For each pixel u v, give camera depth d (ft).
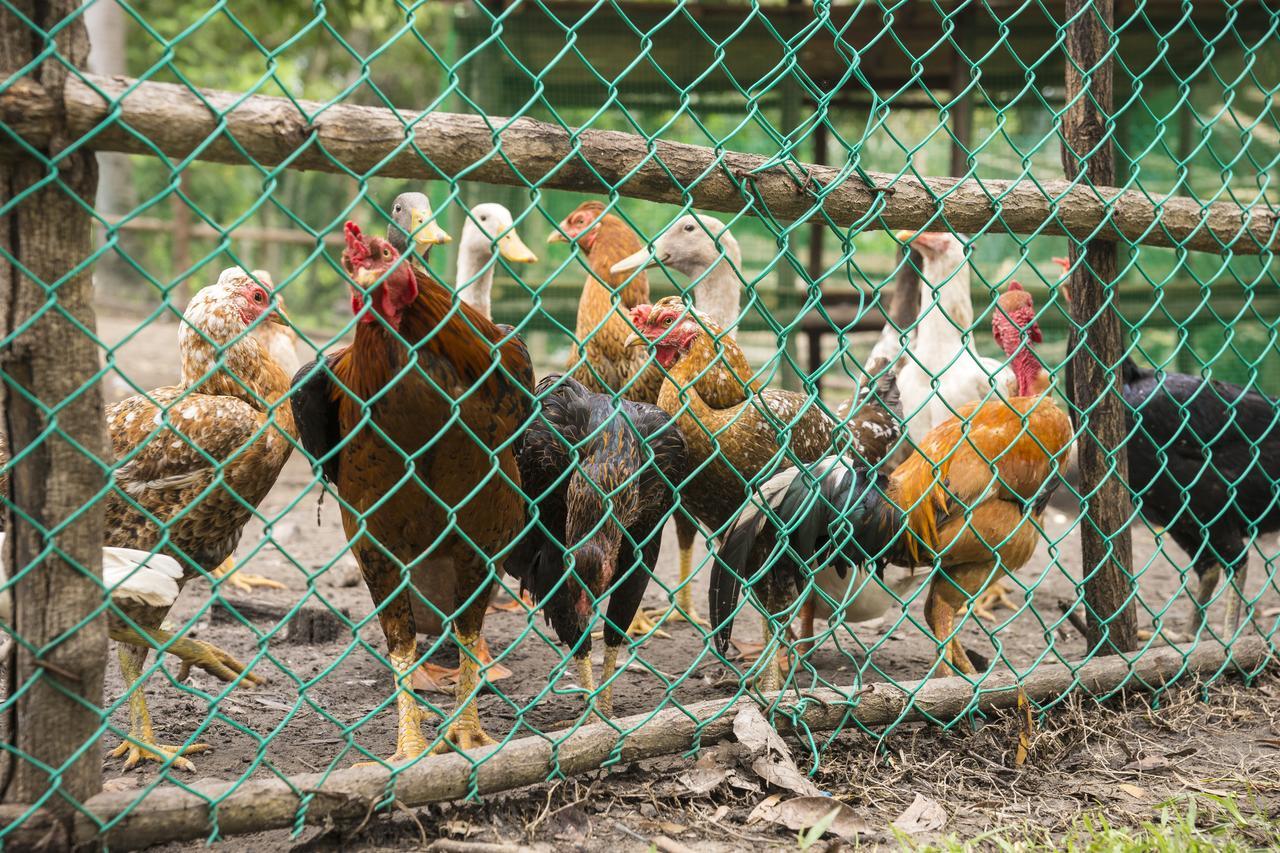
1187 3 11.59
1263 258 12.69
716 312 18.28
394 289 8.54
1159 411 15.20
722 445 13.07
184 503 10.84
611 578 11.90
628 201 35.12
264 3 56.75
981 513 12.17
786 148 9.34
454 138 7.84
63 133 6.49
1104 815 9.27
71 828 7.19
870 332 36.76
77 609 7.02
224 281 12.49
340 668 13.75
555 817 8.88
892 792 9.73
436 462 9.19
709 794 9.36
